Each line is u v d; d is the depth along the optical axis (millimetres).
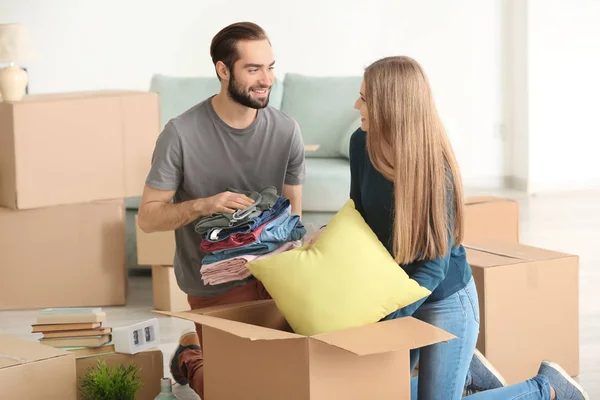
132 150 5859
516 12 8969
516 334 4285
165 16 8273
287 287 3121
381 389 3021
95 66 8203
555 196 8906
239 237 3439
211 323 3027
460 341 3314
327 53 8688
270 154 3713
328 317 3074
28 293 5777
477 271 4211
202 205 3488
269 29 8531
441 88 9031
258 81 3510
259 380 3051
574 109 9008
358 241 3154
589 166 9125
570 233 7496
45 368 3404
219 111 3629
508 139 9234
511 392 3742
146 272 6633
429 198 3086
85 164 5727
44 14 8047
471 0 8969
